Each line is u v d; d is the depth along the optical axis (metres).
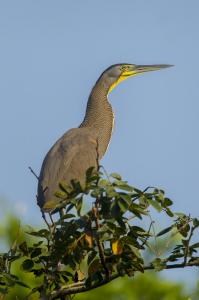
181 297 16.23
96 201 10.09
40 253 10.94
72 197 10.30
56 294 11.18
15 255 11.16
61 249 10.66
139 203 10.22
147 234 10.75
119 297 16.31
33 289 11.16
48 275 11.06
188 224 10.84
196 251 10.85
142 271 10.79
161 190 10.42
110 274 10.85
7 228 15.69
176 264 10.90
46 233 10.71
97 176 10.12
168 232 11.15
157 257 10.92
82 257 10.95
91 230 10.45
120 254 10.63
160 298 16.30
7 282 10.89
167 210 10.61
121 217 10.11
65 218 10.51
